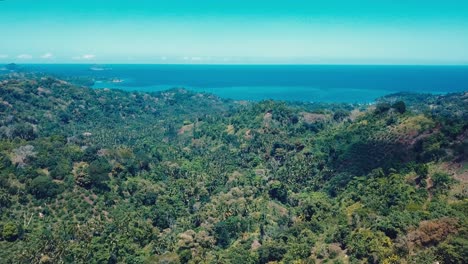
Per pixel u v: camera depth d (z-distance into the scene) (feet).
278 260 378.32
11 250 378.32
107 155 618.85
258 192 584.81
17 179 476.95
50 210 445.78
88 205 469.57
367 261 321.11
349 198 477.36
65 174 506.07
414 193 420.36
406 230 337.93
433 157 492.95
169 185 593.83
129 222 458.09
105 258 382.42
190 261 387.96
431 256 290.97
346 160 605.31
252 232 462.19
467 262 276.21
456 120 566.77
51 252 374.63
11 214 426.51
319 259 359.25
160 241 430.20
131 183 549.95
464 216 336.49
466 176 435.53
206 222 489.26
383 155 566.77
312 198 536.83
